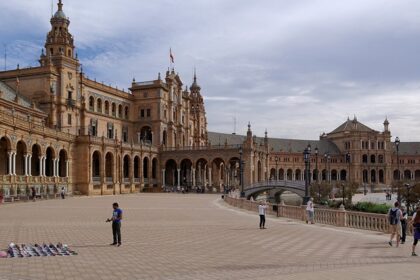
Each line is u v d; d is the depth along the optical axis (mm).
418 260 20422
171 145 140000
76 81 108500
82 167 98438
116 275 17312
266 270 18125
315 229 33906
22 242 25734
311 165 199375
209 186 131875
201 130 173250
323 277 16219
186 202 73375
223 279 16422
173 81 142625
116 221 24812
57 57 103562
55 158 88688
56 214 45531
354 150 199375
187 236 29312
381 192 165125
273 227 35344
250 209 56938
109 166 109938
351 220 35344
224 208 60344
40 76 101125
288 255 21938
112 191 107000
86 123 112688
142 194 108625
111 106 125875
